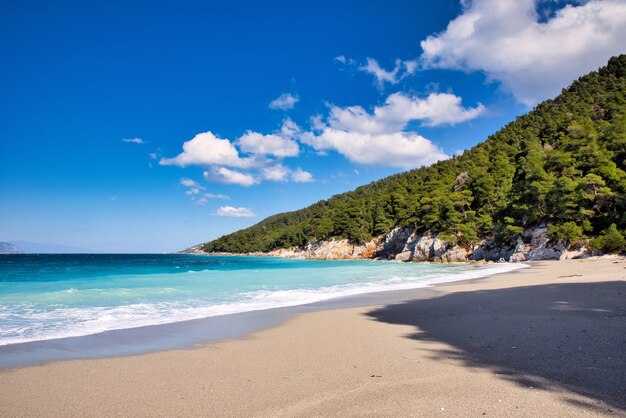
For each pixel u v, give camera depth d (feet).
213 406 16.53
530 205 179.73
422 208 262.26
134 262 275.80
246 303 53.26
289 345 28.30
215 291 68.74
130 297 59.93
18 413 16.30
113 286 78.07
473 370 19.84
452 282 83.30
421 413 14.64
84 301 55.31
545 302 41.57
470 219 228.02
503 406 14.87
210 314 43.96
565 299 42.57
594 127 227.81
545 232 164.14
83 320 40.24
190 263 264.52
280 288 75.20
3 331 34.60
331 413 15.16
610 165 152.25
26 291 67.72
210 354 26.11
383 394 17.03
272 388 18.67
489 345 24.80
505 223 201.98
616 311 32.99
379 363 22.27
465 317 36.19
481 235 220.43
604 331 25.72
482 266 155.74
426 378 18.94
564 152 193.88
